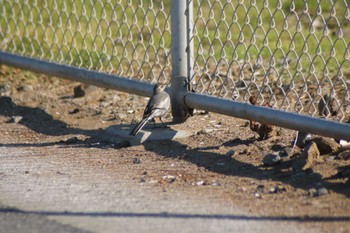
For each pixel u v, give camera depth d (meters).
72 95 33.28
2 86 34.47
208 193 20.59
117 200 20.23
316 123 22.20
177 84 26.89
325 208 19.00
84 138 27.17
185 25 26.55
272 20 25.09
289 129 24.25
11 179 22.50
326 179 21.03
